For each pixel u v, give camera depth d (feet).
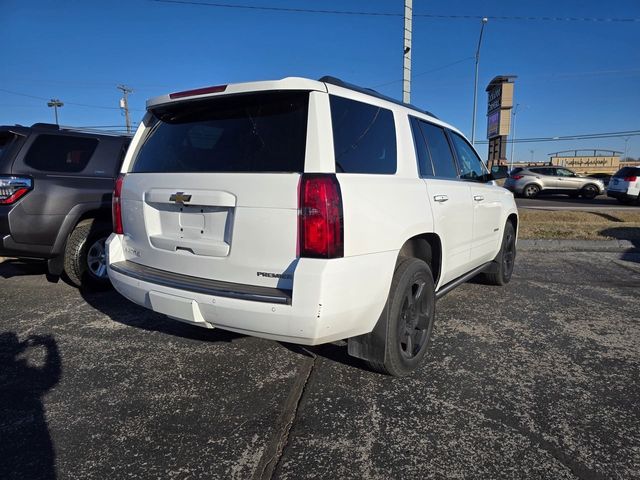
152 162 10.44
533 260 24.54
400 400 9.47
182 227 9.50
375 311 9.02
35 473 7.22
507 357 11.62
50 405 9.22
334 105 8.79
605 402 9.43
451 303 16.20
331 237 7.89
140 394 9.67
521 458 7.61
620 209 50.42
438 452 7.77
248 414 8.93
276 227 8.11
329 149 8.27
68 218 15.79
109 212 17.06
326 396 9.61
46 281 18.53
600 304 16.20
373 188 8.93
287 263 8.13
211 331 13.20
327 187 7.91
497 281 18.20
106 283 17.22
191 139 9.80
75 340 12.50
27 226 15.02
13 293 16.79
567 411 9.07
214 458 7.62
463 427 8.51
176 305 8.94
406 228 9.67
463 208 12.92
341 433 8.32
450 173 13.37
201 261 9.11
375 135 9.87
